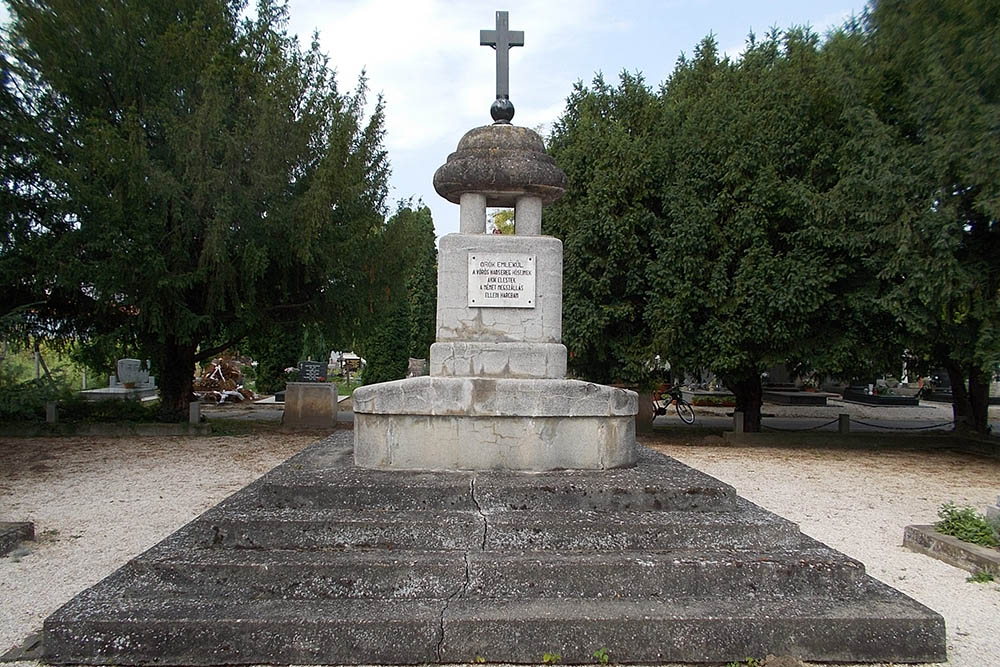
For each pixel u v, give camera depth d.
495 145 6.42
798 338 13.50
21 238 13.36
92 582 5.57
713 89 15.43
